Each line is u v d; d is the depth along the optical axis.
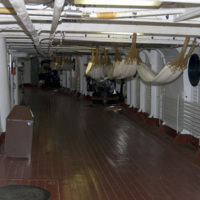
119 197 5.25
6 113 8.81
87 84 20.98
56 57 18.47
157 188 5.70
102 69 10.21
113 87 18.08
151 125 11.79
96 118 13.43
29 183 5.69
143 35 7.52
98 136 9.94
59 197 5.12
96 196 5.25
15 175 6.09
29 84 32.66
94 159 7.42
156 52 11.33
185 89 8.91
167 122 10.40
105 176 6.25
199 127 8.00
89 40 7.63
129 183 5.91
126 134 10.33
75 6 4.54
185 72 8.83
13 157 7.22
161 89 11.23
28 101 19.27
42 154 7.68
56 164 6.91
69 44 8.49
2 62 8.58
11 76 11.54
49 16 4.77
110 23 6.16
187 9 4.20
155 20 4.91
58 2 3.05
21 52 13.77
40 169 6.51
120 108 16.66
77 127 11.35
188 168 6.89
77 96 22.83
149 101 12.68
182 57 6.84
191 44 7.45
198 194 5.46
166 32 6.36
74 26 6.12
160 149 8.48
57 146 8.54
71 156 7.61
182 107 9.05
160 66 11.00
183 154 7.91
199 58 8.17
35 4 4.28
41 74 32.41
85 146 8.64
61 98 21.64
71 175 6.23
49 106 17.14
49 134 10.05
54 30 5.58
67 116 13.83
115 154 7.91
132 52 6.49
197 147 8.46
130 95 15.98
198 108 8.02
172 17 4.96
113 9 4.73
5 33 7.55
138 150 8.34
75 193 5.33
